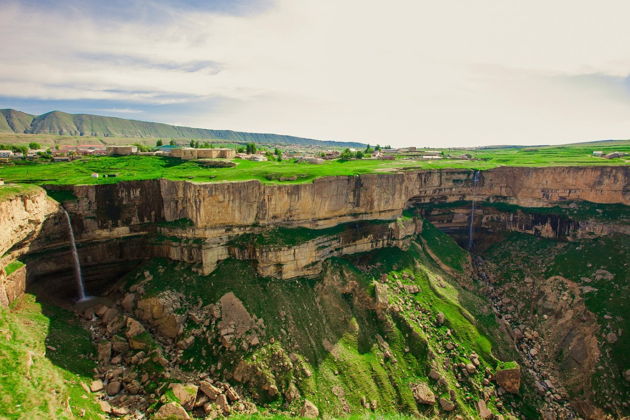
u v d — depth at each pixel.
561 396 62.31
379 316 67.38
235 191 67.06
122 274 69.38
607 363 62.81
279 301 63.50
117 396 46.53
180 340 54.97
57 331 51.88
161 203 70.94
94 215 65.69
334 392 53.50
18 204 53.09
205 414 46.16
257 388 51.16
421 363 61.12
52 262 61.41
